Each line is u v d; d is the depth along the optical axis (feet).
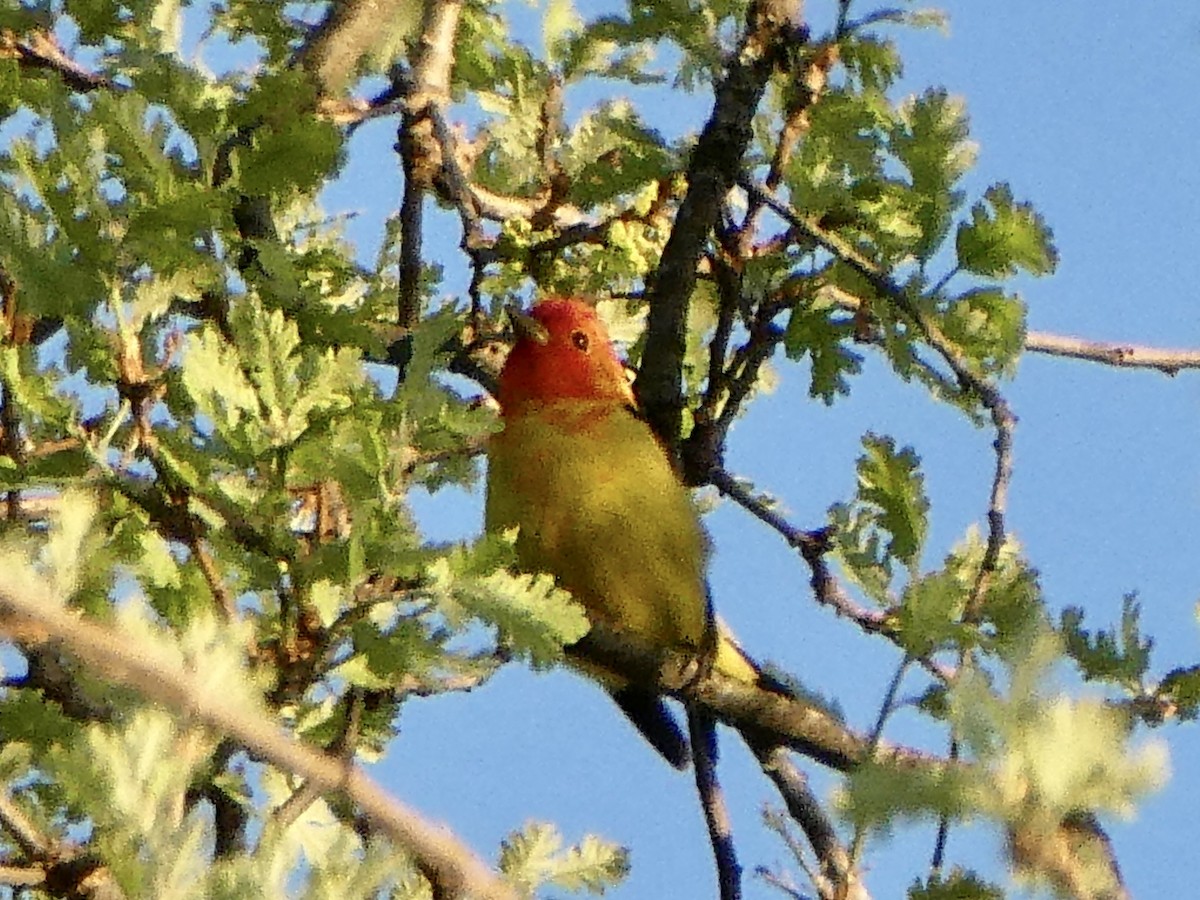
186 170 21.70
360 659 19.75
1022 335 25.81
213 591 20.10
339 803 19.93
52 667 20.48
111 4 25.36
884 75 27.81
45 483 20.11
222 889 17.42
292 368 20.04
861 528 21.94
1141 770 14.47
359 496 19.43
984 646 18.33
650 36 28.35
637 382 31.17
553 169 34.32
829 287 28.60
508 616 19.12
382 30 28.94
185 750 18.10
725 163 27.43
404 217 30.91
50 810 20.66
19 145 20.44
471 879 16.56
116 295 20.51
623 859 22.54
